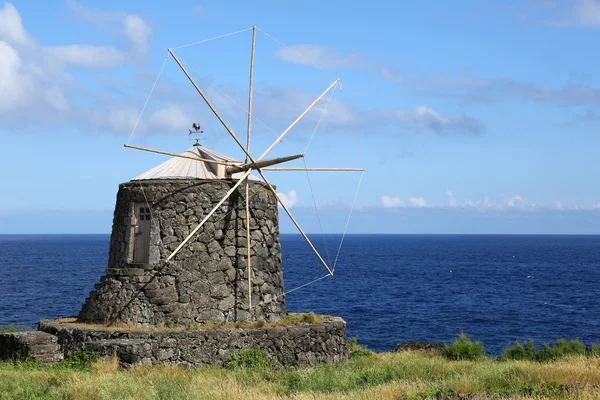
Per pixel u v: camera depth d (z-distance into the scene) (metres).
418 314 57.94
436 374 20.73
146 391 16.86
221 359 23.17
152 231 25.42
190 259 25.31
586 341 43.81
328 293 76.69
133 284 24.89
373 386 18.20
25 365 21.69
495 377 18.59
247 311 25.75
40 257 158.25
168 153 23.95
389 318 55.19
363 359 25.06
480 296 74.19
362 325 51.00
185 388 17.39
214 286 25.41
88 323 25.31
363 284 90.19
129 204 26.14
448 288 84.38
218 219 25.91
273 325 25.02
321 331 25.19
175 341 22.88
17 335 23.94
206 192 25.88
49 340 23.88
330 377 19.59
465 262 152.50
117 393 16.70
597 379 18.02
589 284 90.75
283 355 24.12
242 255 26.02
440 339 44.62
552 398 15.14
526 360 24.53
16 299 62.97
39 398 16.20
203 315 25.03
